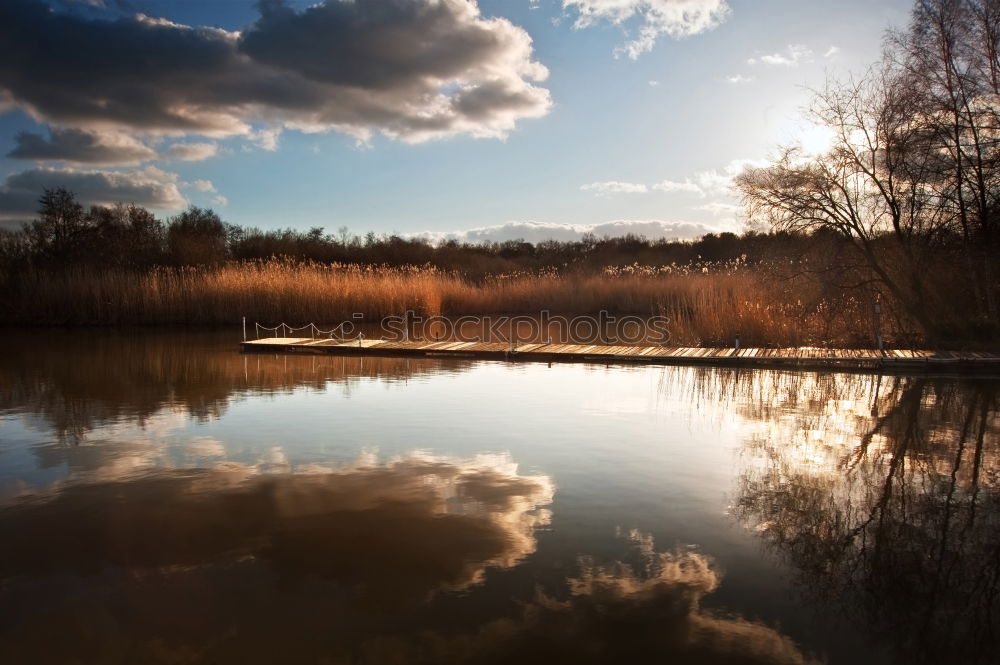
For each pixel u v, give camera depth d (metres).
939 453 5.44
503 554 3.54
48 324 18.59
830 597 3.12
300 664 2.59
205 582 3.24
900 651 2.71
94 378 9.30
